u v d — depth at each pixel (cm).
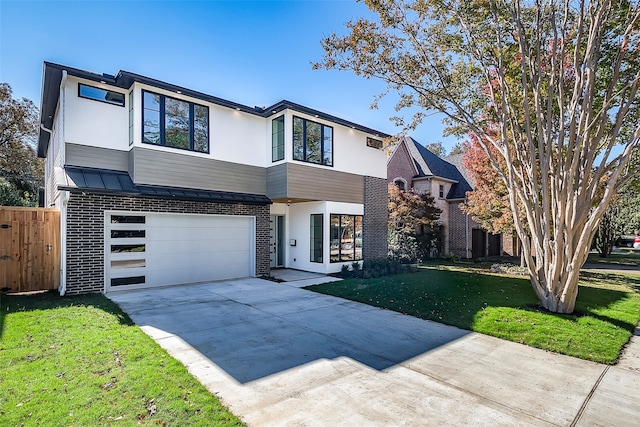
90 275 883
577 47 695
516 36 791
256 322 673
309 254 1370
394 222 1836
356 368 466
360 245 1459
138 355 472
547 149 736
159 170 1005
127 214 948
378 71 905
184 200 1038
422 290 989
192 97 1075
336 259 1338
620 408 376
